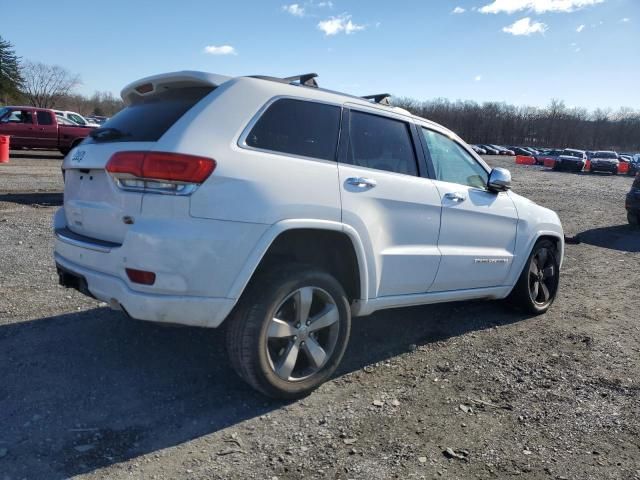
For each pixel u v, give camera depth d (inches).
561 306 224.2
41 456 104.3
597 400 138.0
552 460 110.8
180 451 109.0
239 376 135.8
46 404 122.9
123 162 115.3
